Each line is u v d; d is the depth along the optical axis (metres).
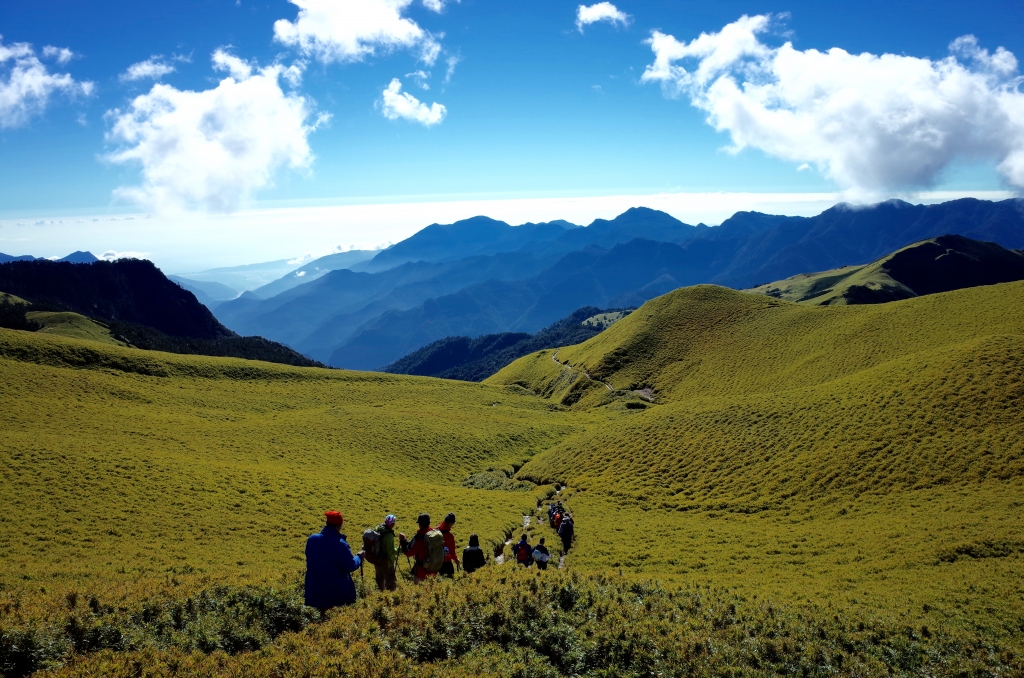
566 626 14.45
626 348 132.88
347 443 70.88
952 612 20.73
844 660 14.88
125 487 40.47
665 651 13.96
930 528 31.28
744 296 146.75
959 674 14.66
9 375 72.31
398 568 24.47
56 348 87.88
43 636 12.06
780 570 29.02
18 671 11.22
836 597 22.84
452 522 20.03
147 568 27.59
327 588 14.49
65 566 26.47
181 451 57.12
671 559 32.47
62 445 47.28
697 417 62.75
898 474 40.44
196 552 31.47
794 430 52.12
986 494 34.88
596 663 13.29
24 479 38.50
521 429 89.19
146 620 14.55
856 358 88.25
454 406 107.31
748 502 43.31
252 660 11.15
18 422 57.56
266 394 95.56
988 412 43.88
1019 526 29.23
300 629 15.09
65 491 37.97
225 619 14.75
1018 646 17.58
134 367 91.56
